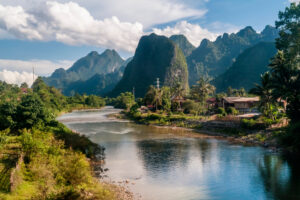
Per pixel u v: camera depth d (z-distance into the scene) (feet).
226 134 192.95
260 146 147.23
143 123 295.48
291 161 110.11
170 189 81.25
